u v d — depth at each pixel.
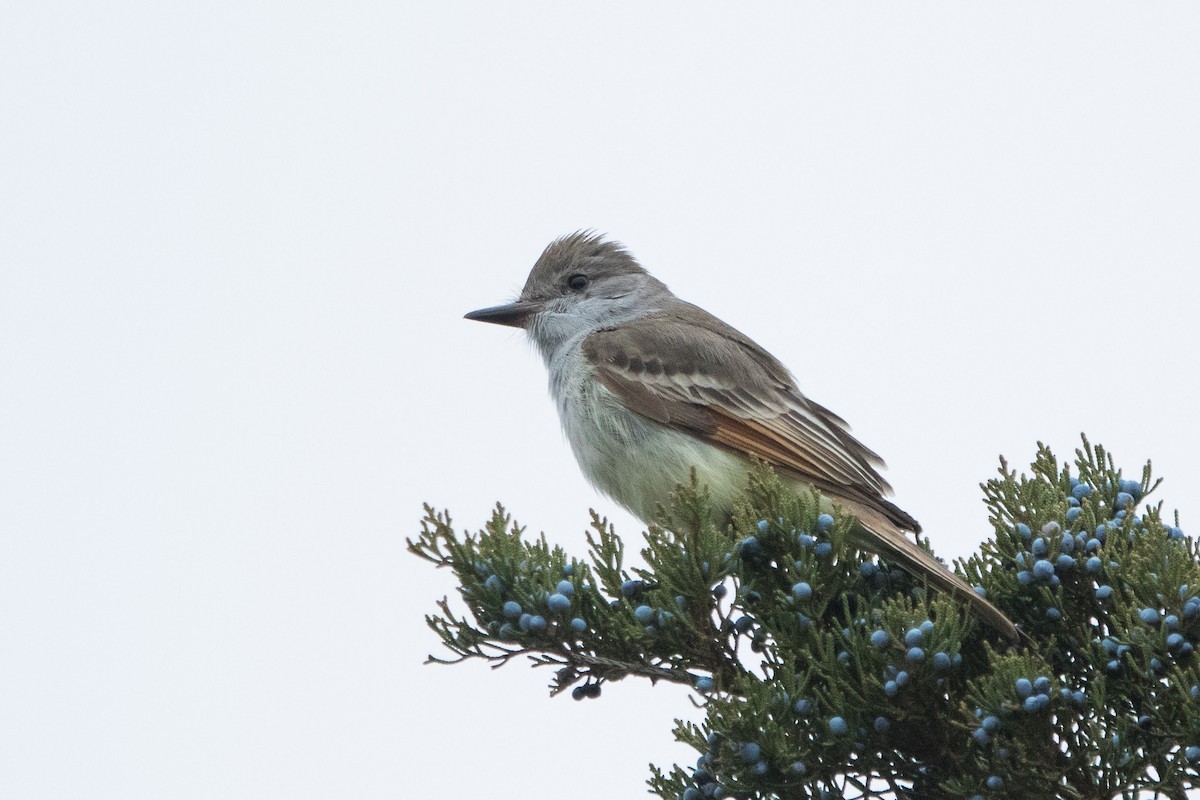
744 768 7.96
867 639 8.33
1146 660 7.95
